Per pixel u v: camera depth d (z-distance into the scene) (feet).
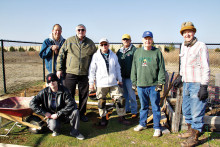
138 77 11.17
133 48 13.89
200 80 9.62
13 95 20.62
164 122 12.14
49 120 10.80
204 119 11.77
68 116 10.82
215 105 15.84
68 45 12.49
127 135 11.43
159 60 10.71
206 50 9.43
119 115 12.99
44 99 10.80
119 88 12.90
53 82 10.27
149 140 10.75
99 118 14.28
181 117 11.87
